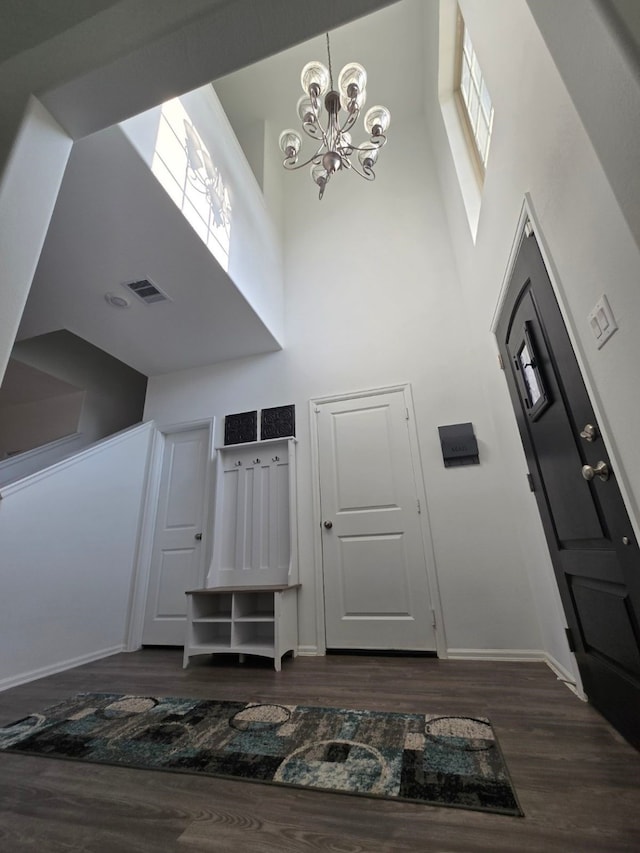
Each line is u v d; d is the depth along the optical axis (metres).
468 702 1.76
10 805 1.15
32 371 4.28
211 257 2.60
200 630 2.82
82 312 3.08
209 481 3.53
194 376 3.96
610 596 1.37
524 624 2.47
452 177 3.15
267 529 3.21
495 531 2.67
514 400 2.22
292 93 4.19
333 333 3.61
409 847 0.93
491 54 1.77
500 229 2.00
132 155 1.93
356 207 4.12
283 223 4.37
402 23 3.68
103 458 3.32
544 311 1.58
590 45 0.83
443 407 3.05
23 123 1.19
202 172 2.60
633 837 0.91
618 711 1.40
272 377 3.66
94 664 2.76
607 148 0.86
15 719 1.78
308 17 1.14
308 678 2.24
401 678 2.16
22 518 2.59
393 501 2.95
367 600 2.80
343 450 3.20
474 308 2.90
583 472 1.30
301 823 1.03
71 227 2.29
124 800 1.16
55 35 1.19
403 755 1.32
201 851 0.95
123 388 5.19
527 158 1.52
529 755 1.28
